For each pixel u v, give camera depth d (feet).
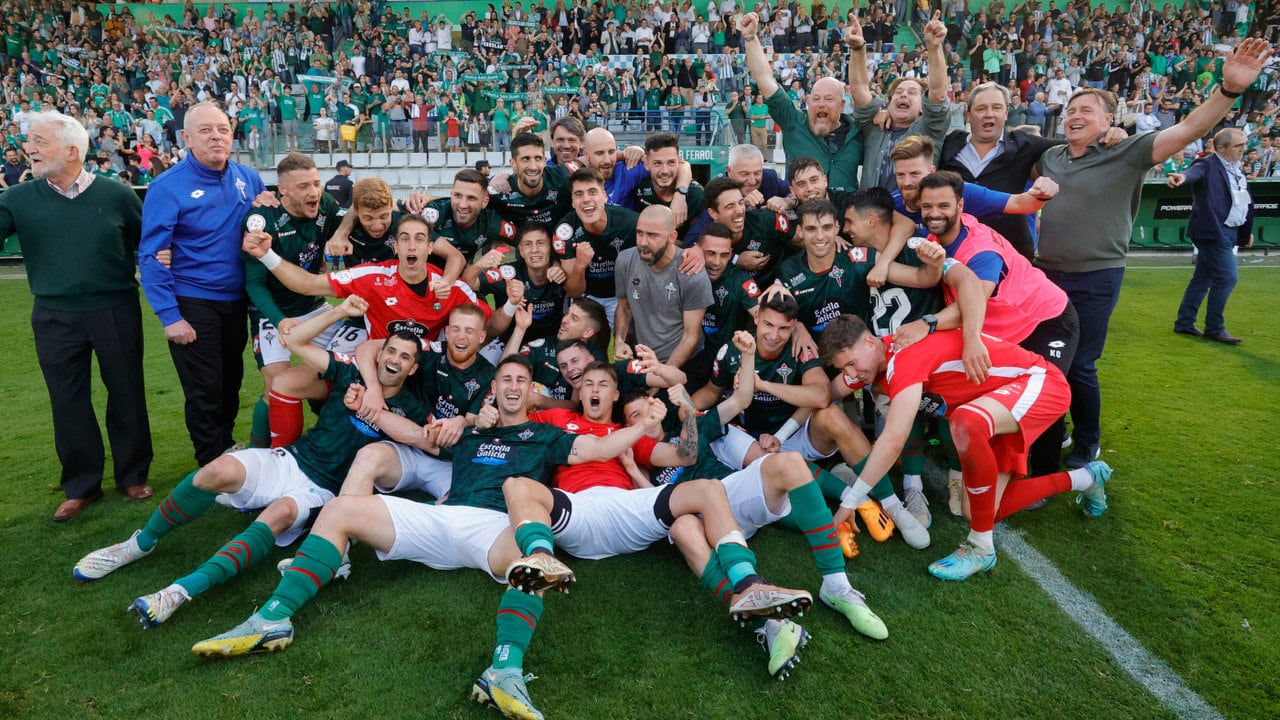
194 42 63.36
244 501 11.09
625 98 57.36
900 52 65.26
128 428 13.46
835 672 8.73
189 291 13.57
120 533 12.25
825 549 9.68
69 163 12.34
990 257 12.01
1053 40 67.62
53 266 12.50
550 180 16.34
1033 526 12.03
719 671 8.76
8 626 9.77
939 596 10.17
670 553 11.30
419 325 14.10
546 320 15.57
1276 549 11.11
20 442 16.16
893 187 16.02
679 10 70.85
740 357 12.82
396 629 9.55
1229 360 20.70
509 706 7.89
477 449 11.33
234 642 8.82
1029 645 9.17
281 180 13.41
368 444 11.89
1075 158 13.58
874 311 13.26
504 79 57.93
